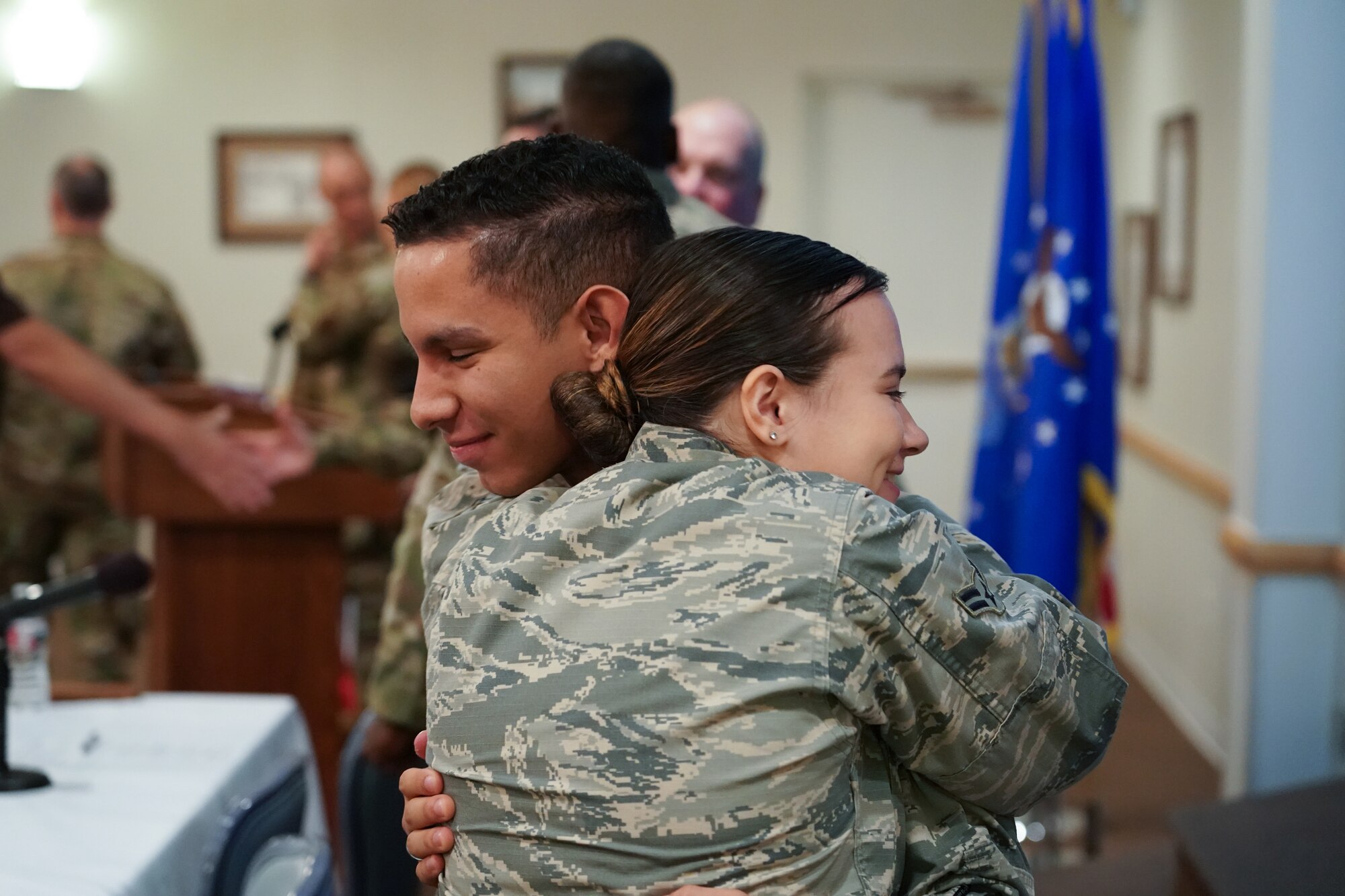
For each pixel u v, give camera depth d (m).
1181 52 5.51
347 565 4.13
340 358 4.04
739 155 2.84
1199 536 5.16
